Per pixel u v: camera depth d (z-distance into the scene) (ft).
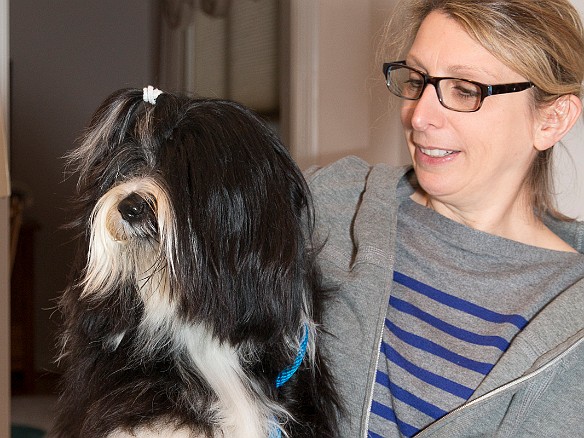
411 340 5.24
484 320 5.22
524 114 5.29
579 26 5.46
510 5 5.13
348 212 5.88
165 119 4.59
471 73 5.15
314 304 5.17
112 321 4.71
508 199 5.55
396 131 12.69
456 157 5.32
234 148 4.51
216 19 19.65
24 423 15.49
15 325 18.93
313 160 14.15
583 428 4.88
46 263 21.36
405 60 5.59
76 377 4.86
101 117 4.78
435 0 5.49
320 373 5.12
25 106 21.94
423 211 5.77
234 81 18.97
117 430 4.50
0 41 10.57
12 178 21.75
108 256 4.53
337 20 13.85
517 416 4.92
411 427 5.04
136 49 22.67
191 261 4.36
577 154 8.07
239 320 4.60
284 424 4.87
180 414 4.52
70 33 22.13
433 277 5.41
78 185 4.83
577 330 4.98
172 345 4.70
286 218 4.64
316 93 14.06
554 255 5.49
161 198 4.36
